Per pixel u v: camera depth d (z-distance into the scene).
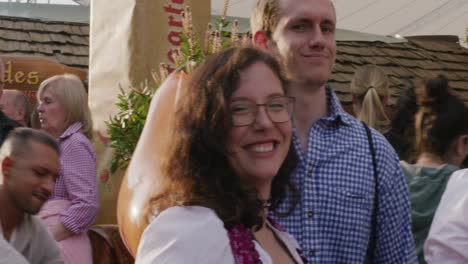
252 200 1.74
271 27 2.61
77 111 3.97
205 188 1.68
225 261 1.60
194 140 1.71
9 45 7.46
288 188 2.07
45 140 2.62
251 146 1.76
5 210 2.57
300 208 2.42
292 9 2.54
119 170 4.28
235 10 8.23
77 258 3.71
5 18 7.95
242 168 1.75
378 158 2.52
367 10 8.71
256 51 1.82
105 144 4.29
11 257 2.19
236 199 1.70
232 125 1.73
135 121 3.45
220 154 1.71
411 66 8.62
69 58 7.46
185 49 3.30
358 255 2.45
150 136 2.45
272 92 1.78
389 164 2.54
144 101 3.47
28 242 2.62
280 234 1.96
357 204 2.46
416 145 3.29
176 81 2.55
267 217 1.98
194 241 1.58
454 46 9.41
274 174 1.79
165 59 4.21
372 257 2.58
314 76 2.53
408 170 3.25
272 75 1.80
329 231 2.42
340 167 2.47
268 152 1.78
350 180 2.46
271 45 2.64
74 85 4.00
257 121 1.75
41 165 2.58
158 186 1.85
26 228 2.63
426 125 3.22
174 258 1.57
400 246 2.55
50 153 2.61
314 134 2.49
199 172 1.70
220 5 8.07
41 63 5.77
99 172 4.29
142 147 2.45
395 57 8.77
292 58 2.54
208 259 1.58
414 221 3.14
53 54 7.46
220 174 1.71
